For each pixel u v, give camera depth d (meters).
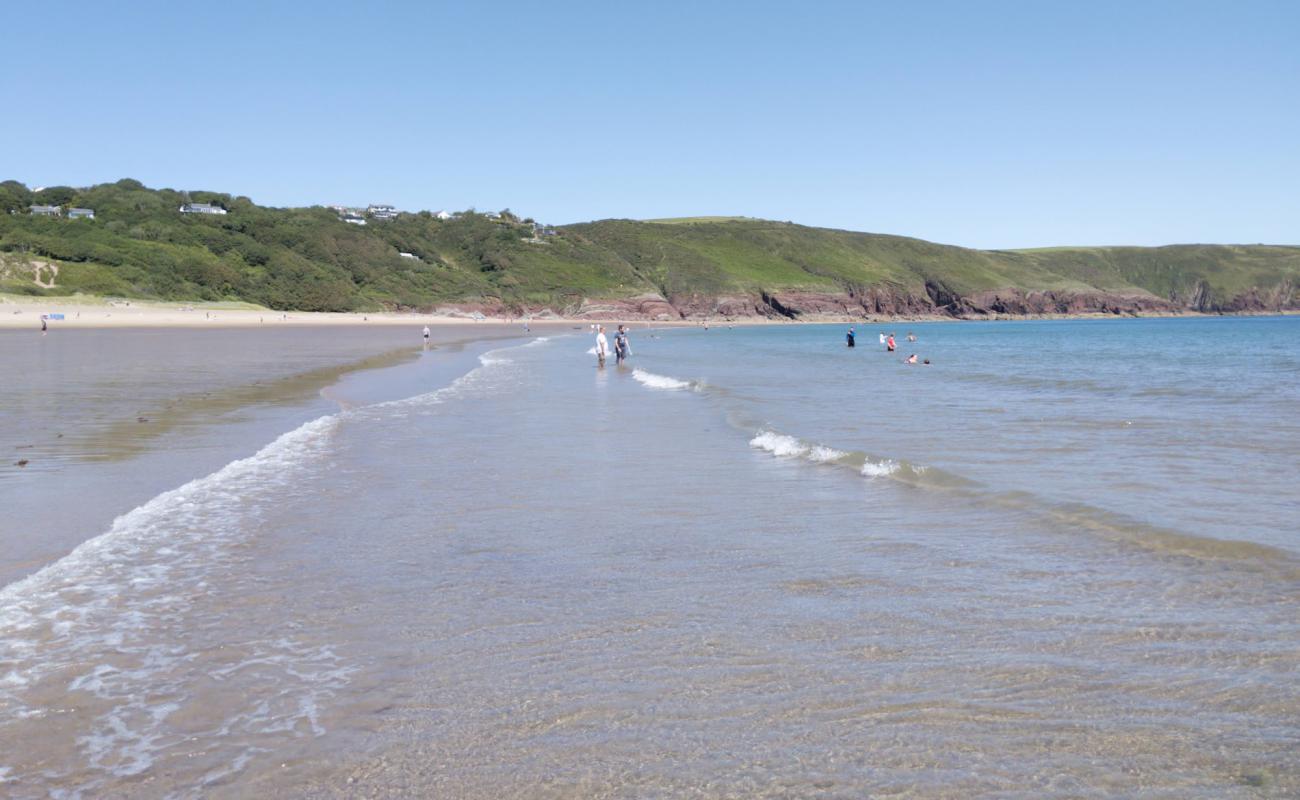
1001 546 7.86
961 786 3.71
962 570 7.11
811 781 3.76
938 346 70.94
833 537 8.31
